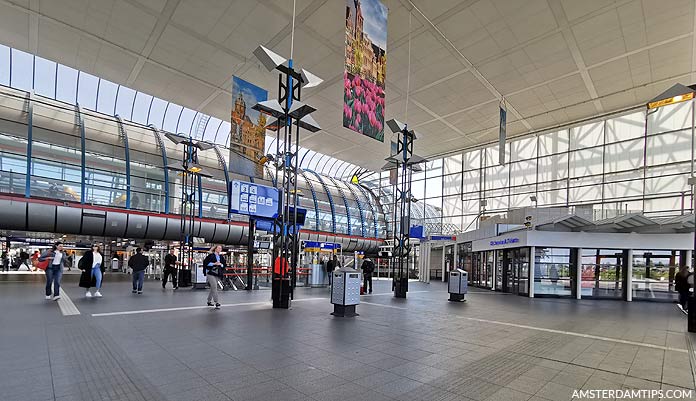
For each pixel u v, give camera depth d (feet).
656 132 79.05
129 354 17.84
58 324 24.40
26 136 75.87
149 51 61.62
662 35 52.95
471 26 53.11
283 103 37.55
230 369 15.96
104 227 78.84
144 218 83.71
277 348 19.60
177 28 55.36
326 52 60.85
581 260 55.77
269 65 35.09
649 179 79.15
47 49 62.18
